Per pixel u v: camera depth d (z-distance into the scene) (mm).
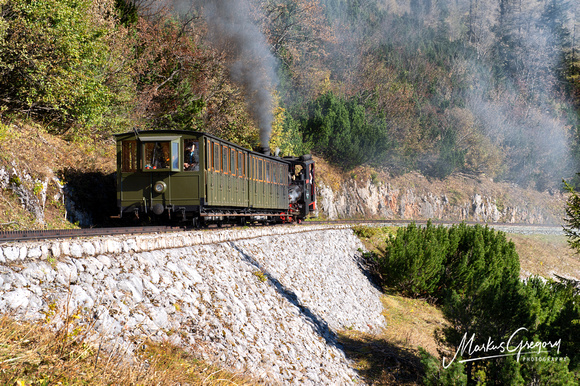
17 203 13062
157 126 26562
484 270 25672
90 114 17859
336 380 11266
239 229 15383
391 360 14430
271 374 8625
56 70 16000
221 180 15992
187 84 27406
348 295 19906
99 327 6312
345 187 48844
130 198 14641
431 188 60656
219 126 30719
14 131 14969
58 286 6387
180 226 15391
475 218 61875
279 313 11945
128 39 24281
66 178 16031
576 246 18312
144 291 7820
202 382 6453
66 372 5094
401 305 23984
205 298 9203
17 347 5062
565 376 10680
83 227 15594
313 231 23031
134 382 5590
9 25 15203
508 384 10867
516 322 13602
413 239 27062
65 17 16078
